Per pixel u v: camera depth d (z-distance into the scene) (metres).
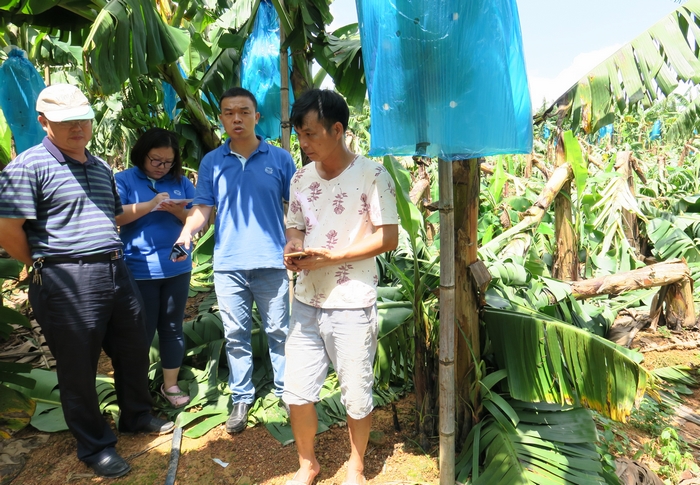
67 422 2.40
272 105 3.62
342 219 2.04
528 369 2.55
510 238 4.11
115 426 2.88
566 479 2.15
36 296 2.23
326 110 1.86
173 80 4.00
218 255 2.72
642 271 3.85
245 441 2.71
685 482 2.39
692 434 2.85
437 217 5.47
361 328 2.06
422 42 1.57
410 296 2.81
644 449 2.63
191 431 2.79
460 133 1.63
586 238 5.19
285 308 2.82
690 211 6.58
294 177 2.20
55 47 6.71
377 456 2.55
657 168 9.77
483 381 2.56
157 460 2.56
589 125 3.19
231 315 2.75
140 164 2.86
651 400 3.15
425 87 1.62
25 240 2.19
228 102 2.56
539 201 4.14
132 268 2.80
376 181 2.00
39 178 2.13
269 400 3.03
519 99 1.72
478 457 2.36
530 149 1.76
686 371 3.58
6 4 3.03
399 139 1.69
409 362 3.17
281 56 3.02
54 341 2.26
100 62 2.46
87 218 2.25
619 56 3.08
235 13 4.19
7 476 2.44
